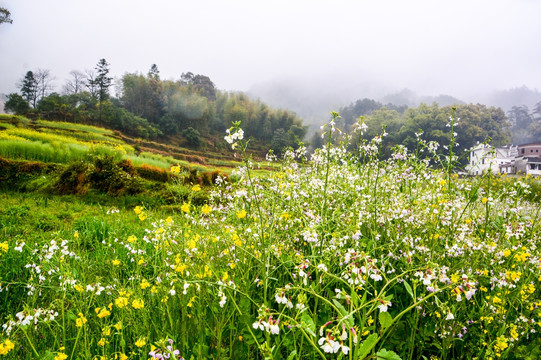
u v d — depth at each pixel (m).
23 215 7.59
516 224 3.36
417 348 2.47
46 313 2.25
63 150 20.55
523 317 2.39
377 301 1.65
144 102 105.06
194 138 90.12
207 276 2.46
